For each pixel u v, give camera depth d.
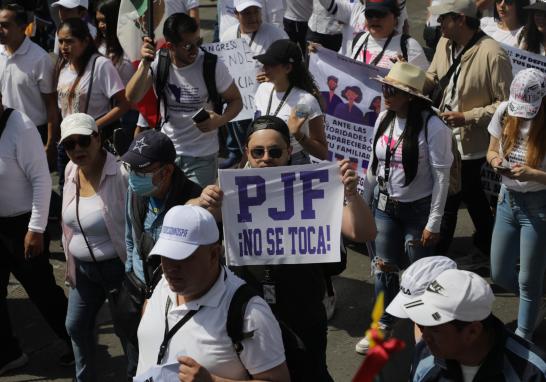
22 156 7.04
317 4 12.53
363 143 8.89
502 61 8.34
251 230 5.50
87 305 6.71
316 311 5.49
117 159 6.63
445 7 8.39
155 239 5.61
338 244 5.43
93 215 6.48
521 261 7.03
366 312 8.31
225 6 11.43
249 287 4.43
